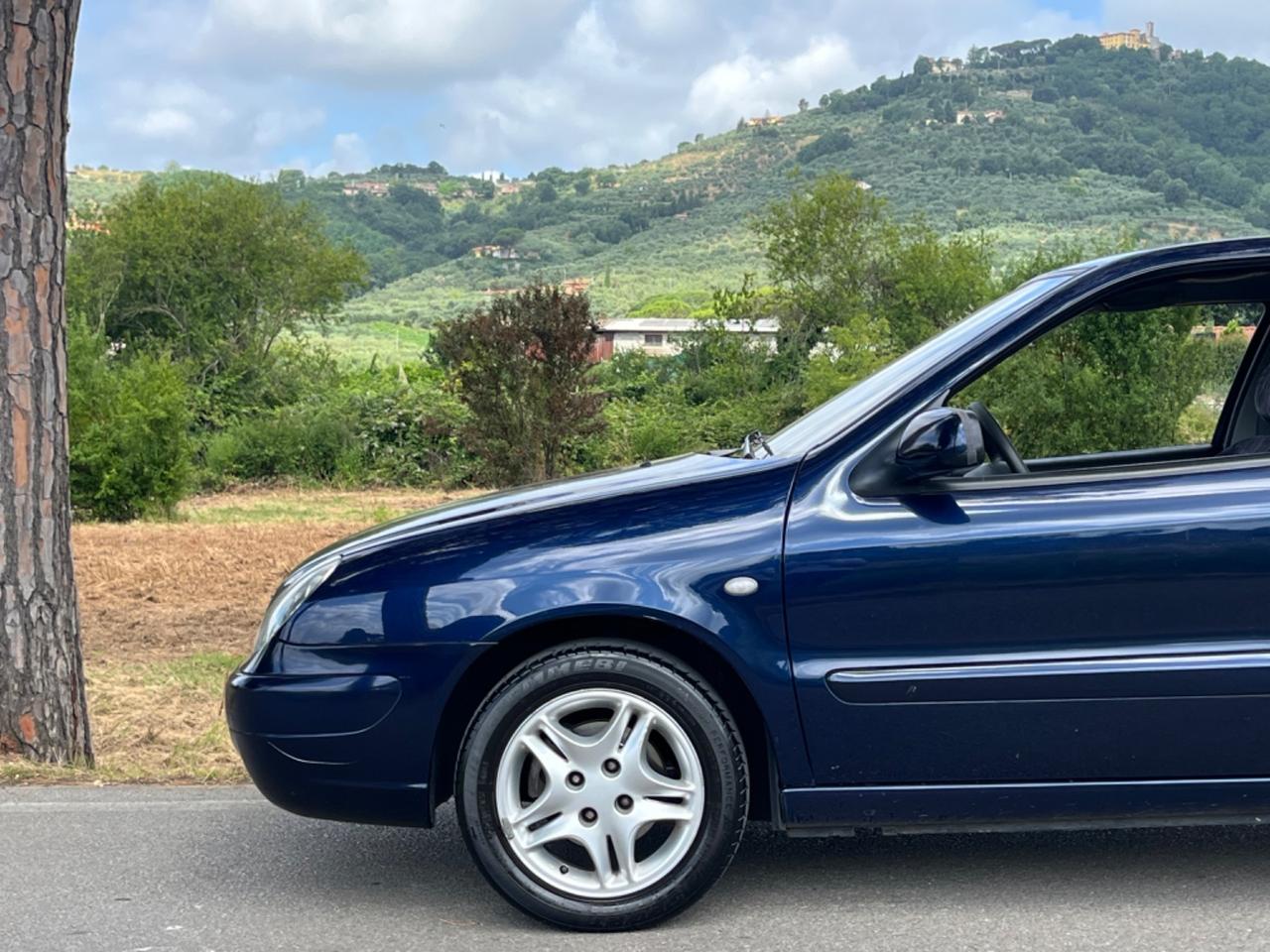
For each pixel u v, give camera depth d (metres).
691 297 155.12
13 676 6.02
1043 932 3.96
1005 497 3.99
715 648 3.94
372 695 4.04
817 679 3.94
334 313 57.88
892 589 3.93
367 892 4.47
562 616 3.96
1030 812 3.98
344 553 4.24
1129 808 3.97
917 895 4.30
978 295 46.34
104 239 54.34
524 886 4.02
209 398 47.94
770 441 4.49
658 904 4.01
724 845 3.99
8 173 5.77
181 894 4.46
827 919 4.11
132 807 5.49
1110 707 3.90
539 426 22.02
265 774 4.15
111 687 7.98
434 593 4.05
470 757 4.00
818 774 3.99
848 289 47.03
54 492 6.05
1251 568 3.89
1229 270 4.15
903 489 4.02
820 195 46.81
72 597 6.13
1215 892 4.25
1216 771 3.94
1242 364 4.76
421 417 35.56
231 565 15.11
